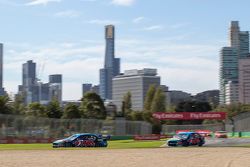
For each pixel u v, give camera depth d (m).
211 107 178.25
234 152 38.31
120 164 25.88
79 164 25.75
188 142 52.28
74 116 107.25
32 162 27.00
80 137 50.16
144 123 96.75
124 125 87.44
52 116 108.31
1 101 97.94
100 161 27.98
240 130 104.12
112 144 61.22
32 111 107.88
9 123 65.06
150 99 166.62
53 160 28.61
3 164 25.48
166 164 26.03
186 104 170.50
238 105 172.62
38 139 68.38
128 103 160.62
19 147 50.09
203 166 24.86
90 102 114.88
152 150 41.72
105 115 116.44
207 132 93.94
